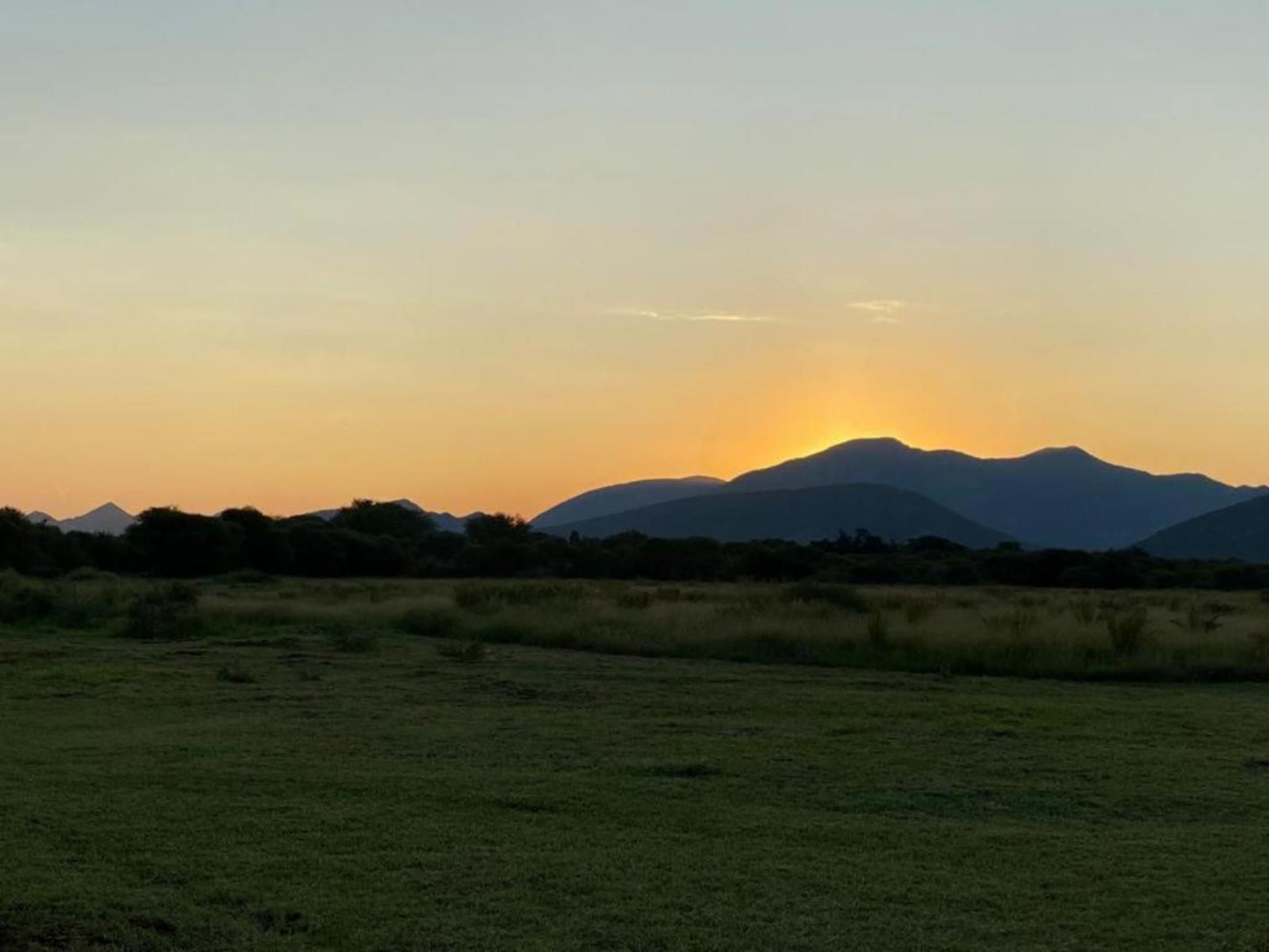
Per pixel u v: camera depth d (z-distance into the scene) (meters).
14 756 11.98
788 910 7.36
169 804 9.88
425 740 13.16
